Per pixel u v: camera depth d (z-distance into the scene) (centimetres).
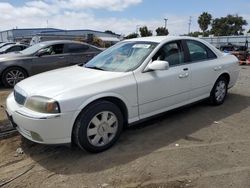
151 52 482
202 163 386
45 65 945
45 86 408
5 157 416
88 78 429
